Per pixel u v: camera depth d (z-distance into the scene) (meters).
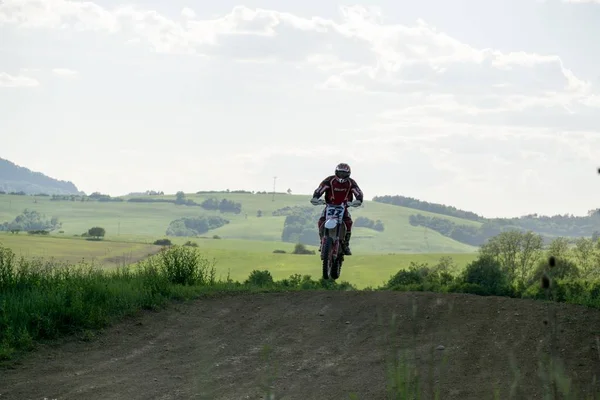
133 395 15.34
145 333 21.41
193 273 30.17
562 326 19.08
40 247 198.38
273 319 22.59
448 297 23.08
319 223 26.17
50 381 16.52
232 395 15.22
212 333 21.36
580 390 13.95
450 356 17.30
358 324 21.19
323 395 15.03
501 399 13.77
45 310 21.48
